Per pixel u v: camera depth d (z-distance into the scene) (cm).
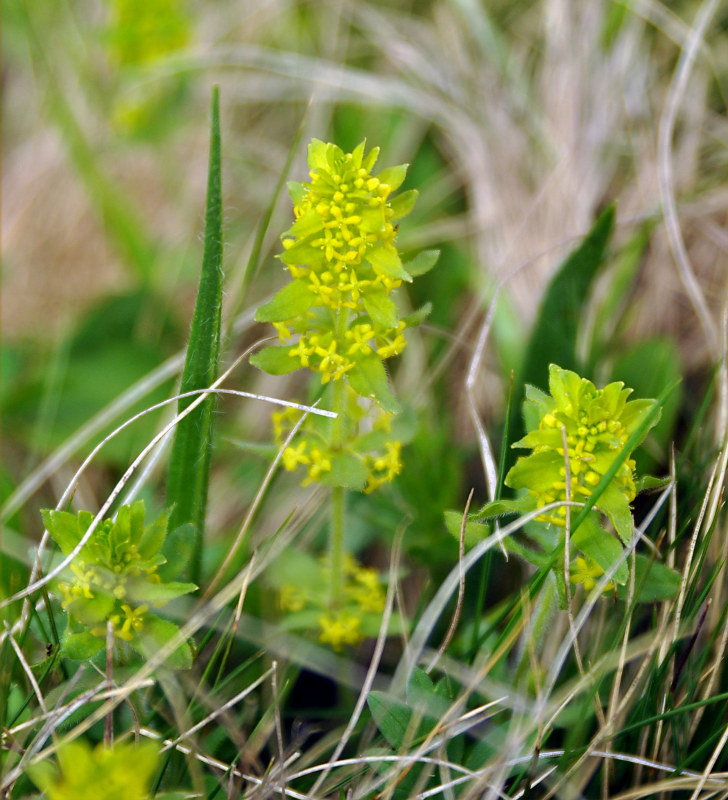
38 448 33
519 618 28
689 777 28
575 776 28
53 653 28
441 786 27
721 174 35
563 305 31
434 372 33
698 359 34
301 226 27
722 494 29
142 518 27
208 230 28
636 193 35
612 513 27
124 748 26
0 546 30
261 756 30
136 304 35
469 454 33
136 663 28
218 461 34
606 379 33
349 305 28
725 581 30
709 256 35
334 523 29
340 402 29
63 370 34
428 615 28
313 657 30
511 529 28
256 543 31
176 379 34
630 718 29
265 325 35
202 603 29
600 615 30
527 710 28
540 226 35
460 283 35
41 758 27
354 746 30
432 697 28
